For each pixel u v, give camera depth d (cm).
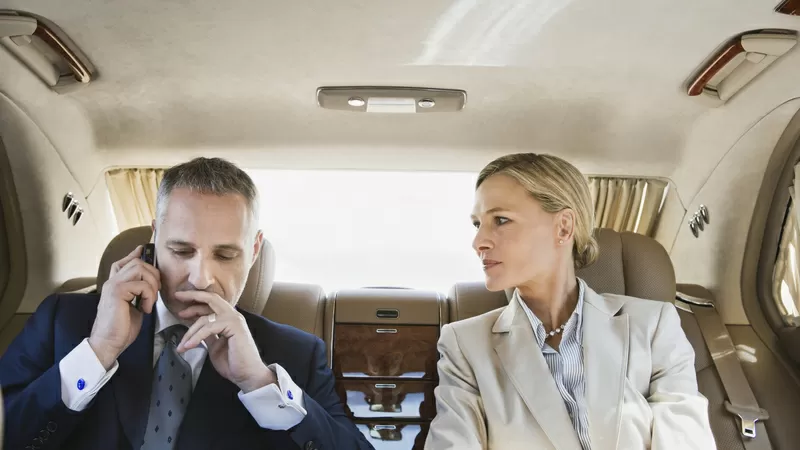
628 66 244
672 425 186
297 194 322
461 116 275
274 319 262
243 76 251
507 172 205
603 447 185
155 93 262
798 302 274
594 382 194
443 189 322
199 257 167
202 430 171
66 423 160
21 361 181
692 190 302
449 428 192
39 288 283
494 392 198
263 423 172
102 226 312
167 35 226
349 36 225
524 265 200
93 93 260
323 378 203
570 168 210
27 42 226
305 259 323
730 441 243
